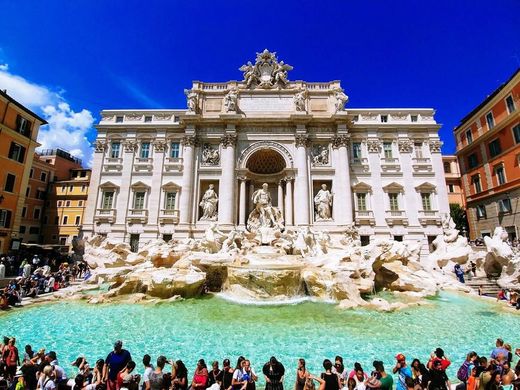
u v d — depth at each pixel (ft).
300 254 90.48
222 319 51.96
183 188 123.54
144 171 129.49
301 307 60.80
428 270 89.10
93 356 36.78
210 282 77.36
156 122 135.33
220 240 97.19
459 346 40.37
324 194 122.62
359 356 36.73
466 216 148.25
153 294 67.72
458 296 71.56
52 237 176.86
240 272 71.46
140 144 133.80
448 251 99.19
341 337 43.19
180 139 133.69
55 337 43.37
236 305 62.44
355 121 134.82
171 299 64.85
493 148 128.16
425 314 55.57
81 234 122.31
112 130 134.41
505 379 26.32
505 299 67.97
